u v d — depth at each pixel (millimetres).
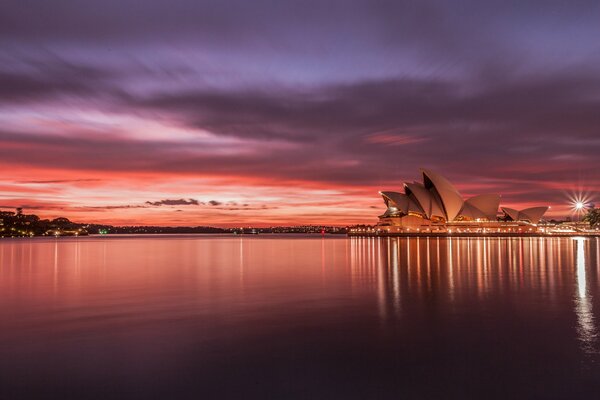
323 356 11672
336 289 22594
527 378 10156
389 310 17016
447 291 21438
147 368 10859
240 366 10984
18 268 36531
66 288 23734
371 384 9930
